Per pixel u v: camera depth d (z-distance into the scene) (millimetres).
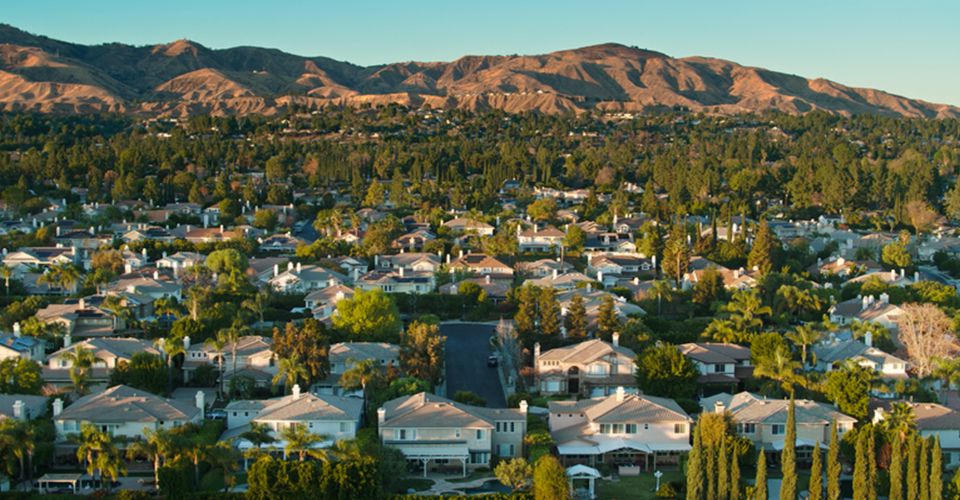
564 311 127875
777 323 132375
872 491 72312
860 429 83375
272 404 88438
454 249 190625
